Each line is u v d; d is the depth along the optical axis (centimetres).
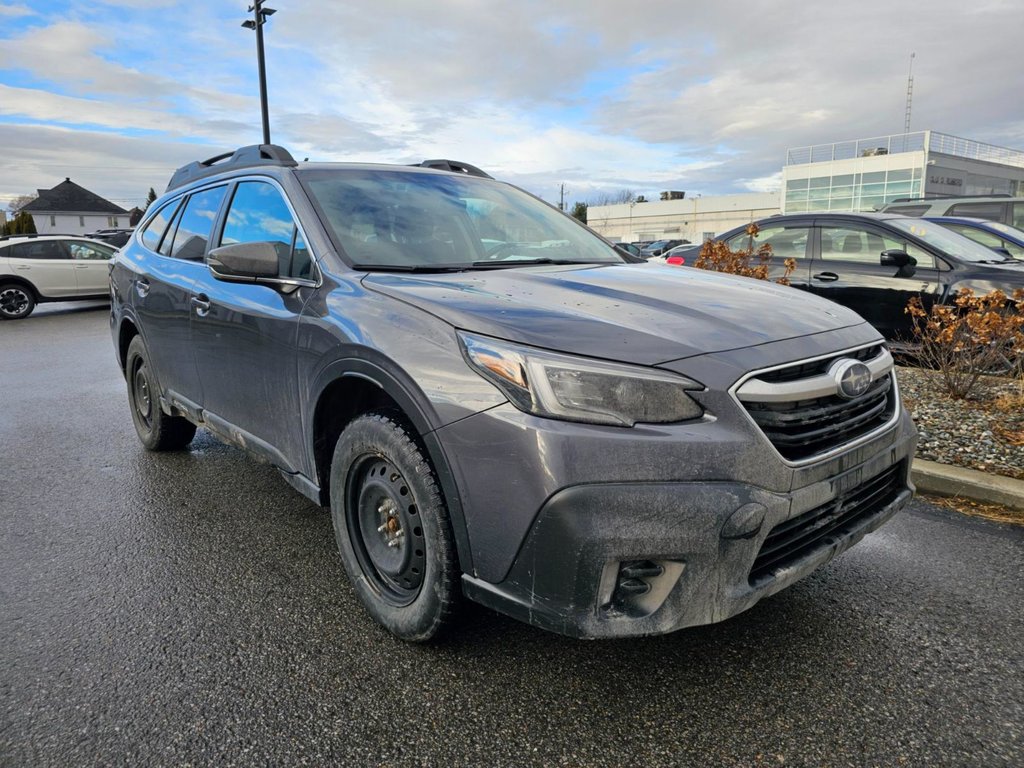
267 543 350
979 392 545
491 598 217
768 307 259
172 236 439
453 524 224
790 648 257
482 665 247
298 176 333
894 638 263
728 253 708
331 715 222
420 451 235
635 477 197
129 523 376
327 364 266
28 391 738
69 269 1532
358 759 204
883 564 323
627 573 201
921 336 589
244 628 273
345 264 288
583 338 214
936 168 4100
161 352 430
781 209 4841
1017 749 206
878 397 257
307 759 204
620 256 379
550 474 199
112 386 762
